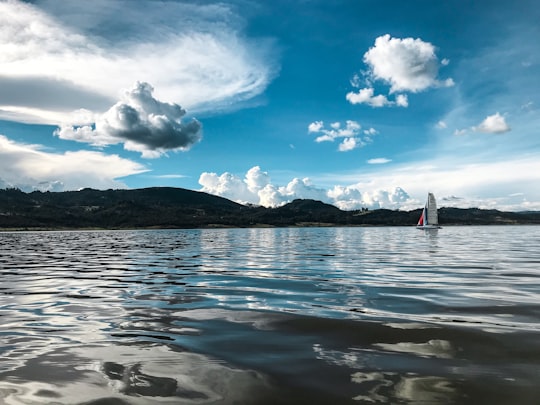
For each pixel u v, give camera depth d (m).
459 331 8.66
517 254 33.75
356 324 9.41
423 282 16.61
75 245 60.09
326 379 6.14
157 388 5.86
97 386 5.93
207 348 7.78
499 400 5.34
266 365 6.79
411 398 5.44
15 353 7.52
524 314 10.25
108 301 12.96
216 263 27.05
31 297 13.84
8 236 120.19
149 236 113.25
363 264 25.36
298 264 25.77
